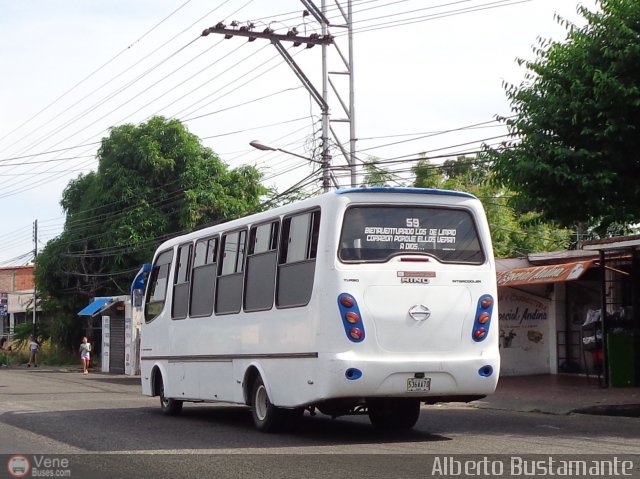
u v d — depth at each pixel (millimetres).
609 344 19031
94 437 12492
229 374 13500
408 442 11297
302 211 11727
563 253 23094
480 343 11344
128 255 40156
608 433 12094
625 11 14219
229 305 13609
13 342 54250
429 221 11383
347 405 11227
